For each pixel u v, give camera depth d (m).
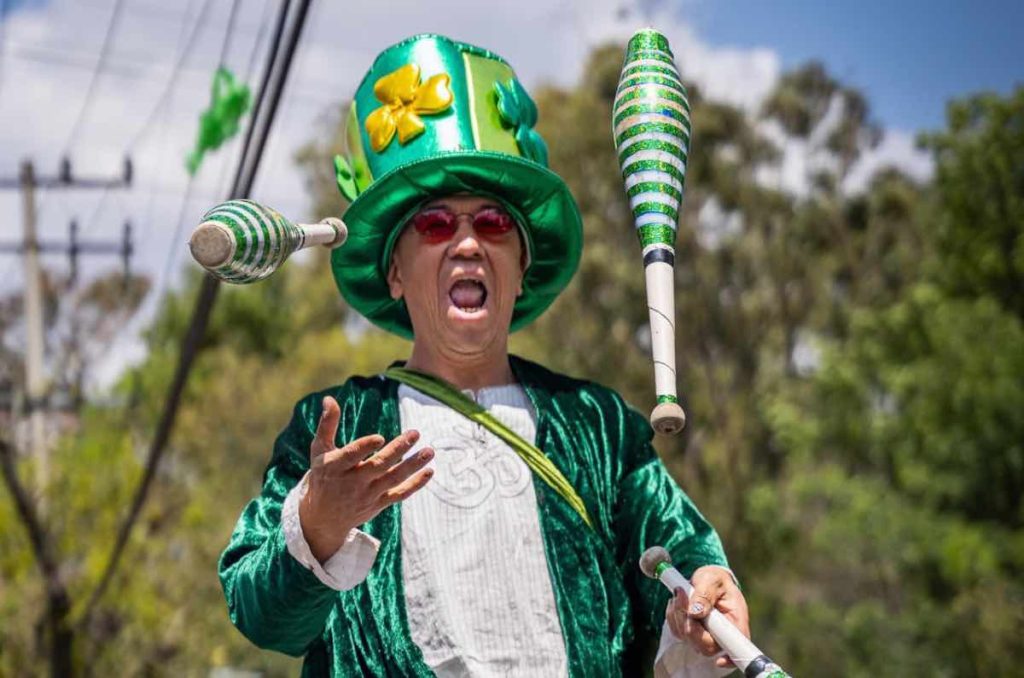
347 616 4.45
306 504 3.90
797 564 27.95
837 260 33.38
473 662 4.34
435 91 4.91
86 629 18.38
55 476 19.19
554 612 4.45
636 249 27.88
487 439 4.66
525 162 4.82
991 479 26.16
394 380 4.82
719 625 4.07
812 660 25.59
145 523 19.66
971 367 26.58
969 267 29.48
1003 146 29.44
